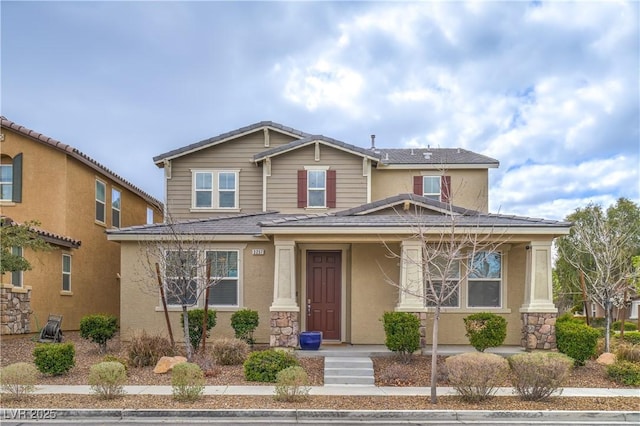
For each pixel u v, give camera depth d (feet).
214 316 45.52
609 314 45.44
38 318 51.67
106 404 29.43
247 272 50.39
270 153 59.67
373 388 34.55
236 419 28.02
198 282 44.60
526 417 28.89
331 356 41.60
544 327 43.32
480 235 42.37
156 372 37.37
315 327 49.80
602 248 48.83
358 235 44.01
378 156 60.44
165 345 41.52
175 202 62.03
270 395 31.96
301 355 41.55
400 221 43.96
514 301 47.62
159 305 49.60
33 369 31.30
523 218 45.55
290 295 43.80
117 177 69.36
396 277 48.01
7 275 48.60
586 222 64.90
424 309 42.86
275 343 43.06
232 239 49.90
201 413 28.35
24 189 56.59
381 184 64.49
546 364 31.27
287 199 60.29
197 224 52.60
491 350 43.32
